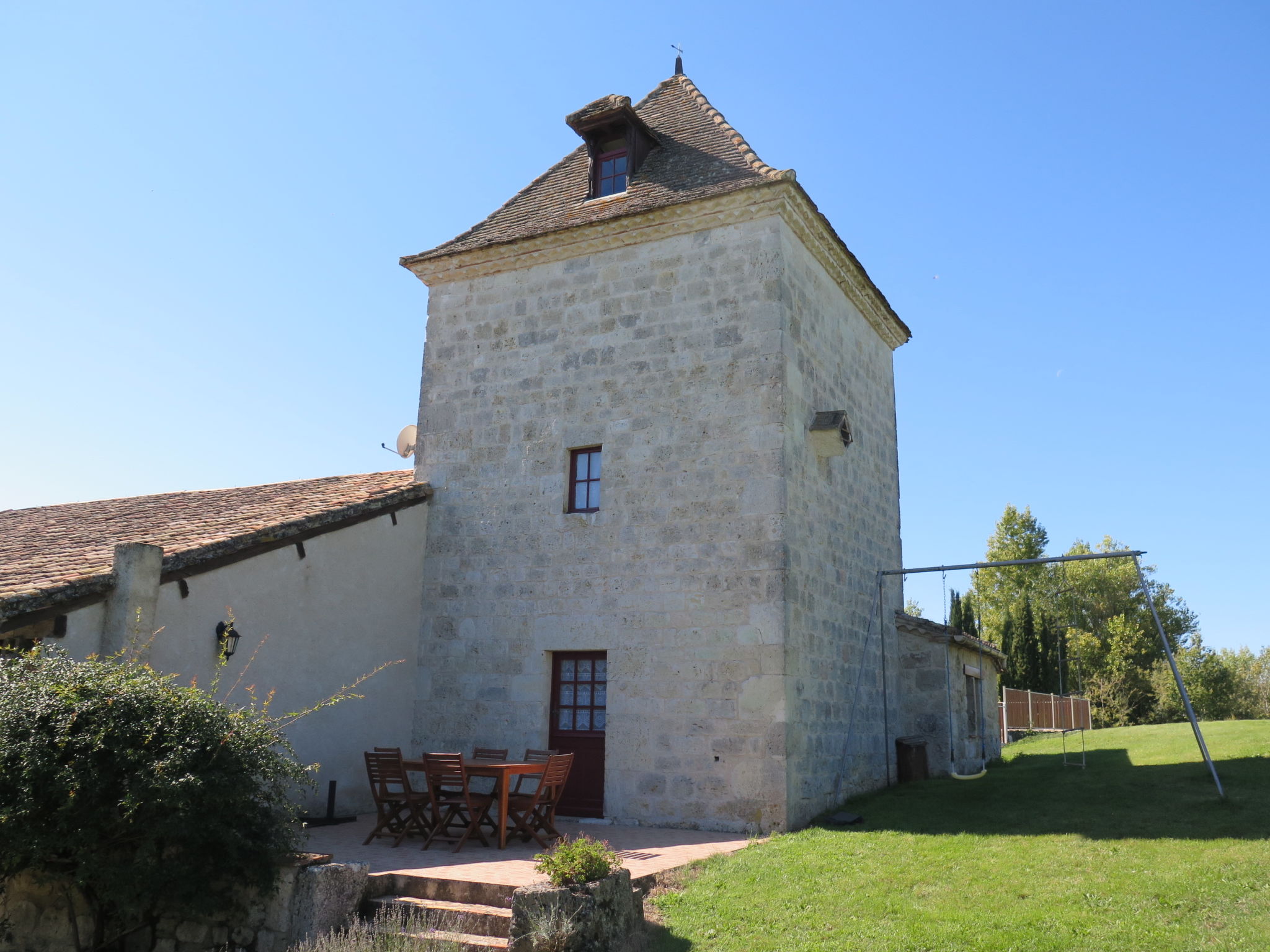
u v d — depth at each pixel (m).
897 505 14.92
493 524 11.98
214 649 9.41
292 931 6.52
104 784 6.15
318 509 11.09
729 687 10.03
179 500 14.24
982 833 8.80
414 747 11.77
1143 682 32.69
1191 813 8.84
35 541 11.86
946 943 6.09
